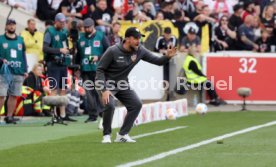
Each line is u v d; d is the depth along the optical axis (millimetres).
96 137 39312
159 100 62000
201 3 65188
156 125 46031
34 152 32531
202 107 55344
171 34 62719
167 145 34938
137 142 36281
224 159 29984
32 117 53531
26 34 56906
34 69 54250
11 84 48438
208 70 63125
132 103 36250
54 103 46219
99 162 29016
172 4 64438
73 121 50188
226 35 65875
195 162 29109
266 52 65062
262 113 56469
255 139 37656
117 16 62656
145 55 36125
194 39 63000
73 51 51594
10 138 39594
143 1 65188
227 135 39656
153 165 28234
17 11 62688
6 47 48094
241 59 63438
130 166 27953
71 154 31641
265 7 67312
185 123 47562
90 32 50719
